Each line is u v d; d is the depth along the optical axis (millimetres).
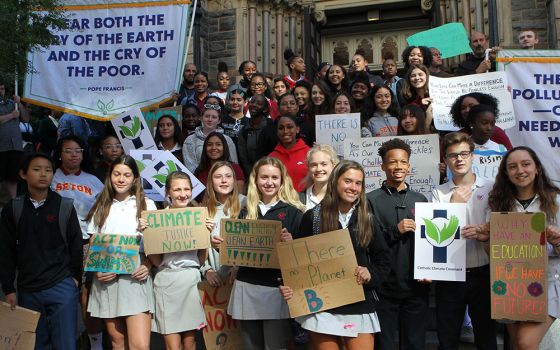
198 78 9008
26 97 6797
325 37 13664
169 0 6652
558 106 6457
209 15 12297
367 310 3924
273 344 4270
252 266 4234
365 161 5465
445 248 4129
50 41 5449
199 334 5414
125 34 6707
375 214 4352
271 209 4418
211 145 5961
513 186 4141
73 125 7711
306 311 3846
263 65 12109
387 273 3969
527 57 6574
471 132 5465
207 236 4469
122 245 4410
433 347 5047
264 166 4449
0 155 7664
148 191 5863
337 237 3902
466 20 10930
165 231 4422
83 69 6762
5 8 4641
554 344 4117
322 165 4758
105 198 4574
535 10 10445
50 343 4492
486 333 4238
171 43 6598
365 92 7172
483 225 4078
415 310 4258
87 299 4969
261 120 7000
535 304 3777
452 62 11250
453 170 4391
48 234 4461
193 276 4527
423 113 5910
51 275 4438
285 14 12500
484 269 4227
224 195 4918
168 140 6941
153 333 5449
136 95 6625
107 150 6309
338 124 6133
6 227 4461
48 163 4523
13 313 4160
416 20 12961
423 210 4188
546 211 3973
